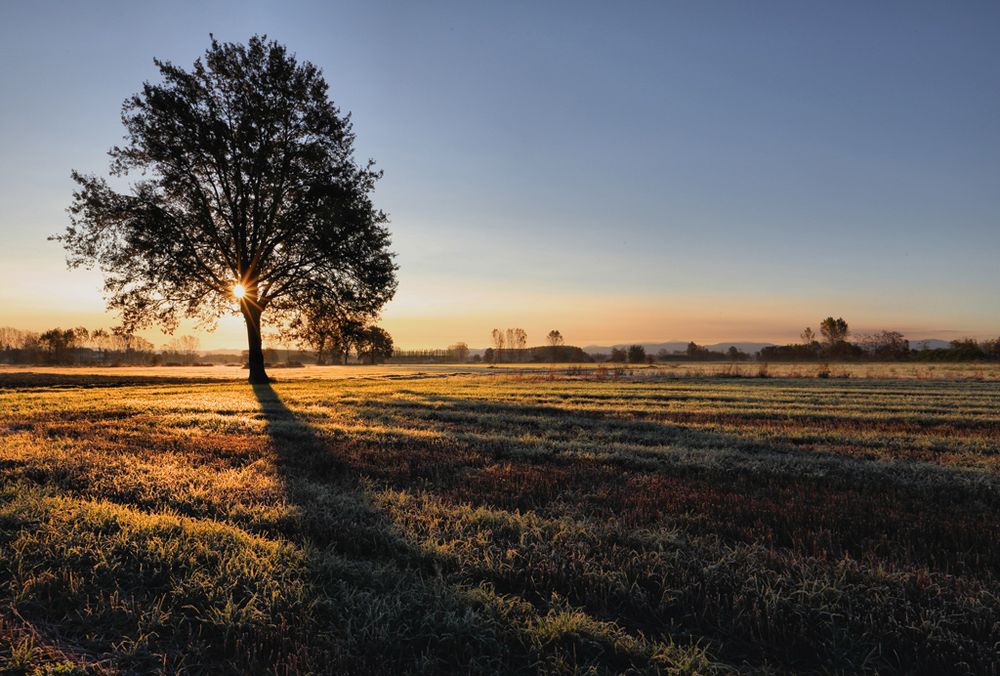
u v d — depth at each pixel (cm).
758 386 3183
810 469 901
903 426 1485
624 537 552
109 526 558
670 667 339
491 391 2733
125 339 3084
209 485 755
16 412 1620
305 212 3130
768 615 395
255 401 2095
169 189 2948
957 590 436
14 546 497
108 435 1192
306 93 3194
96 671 333
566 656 355
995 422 1579
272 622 388
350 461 943
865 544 542
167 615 390
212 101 3011
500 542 542
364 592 427
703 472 880
